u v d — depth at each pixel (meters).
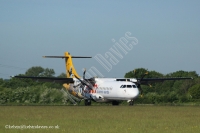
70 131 48.22
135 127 51.50
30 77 113.00
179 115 67.81
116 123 55.81
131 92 104.88
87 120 59.62
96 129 49.69
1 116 65.88
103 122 57.06
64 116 66.25
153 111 77.12
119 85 108.38
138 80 116.06
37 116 66.06
